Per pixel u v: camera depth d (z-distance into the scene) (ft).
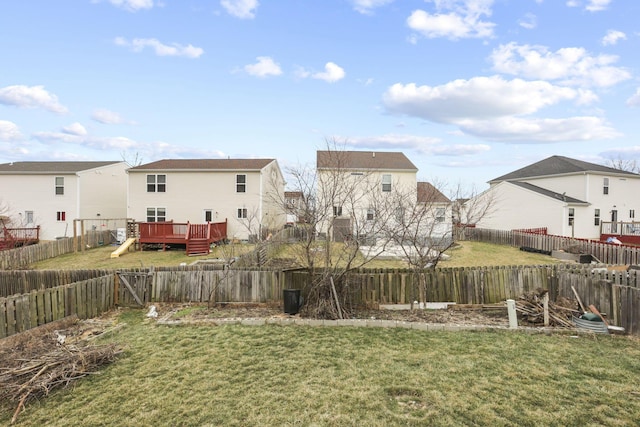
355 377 16.66
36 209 80.94
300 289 29.66
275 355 19.43
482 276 30.09
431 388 15.52
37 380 15.80
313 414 13.62
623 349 19.94
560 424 12.84
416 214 38.91
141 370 17.76
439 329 23.76
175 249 67.15
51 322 24.71
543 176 95.61
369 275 29.58
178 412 13.96
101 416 13.82
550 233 83.97
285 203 38.22
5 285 35.50
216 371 17.53
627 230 84.23
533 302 26.25
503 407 13.96
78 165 86.99
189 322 25.40
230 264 33.83
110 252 64.18
